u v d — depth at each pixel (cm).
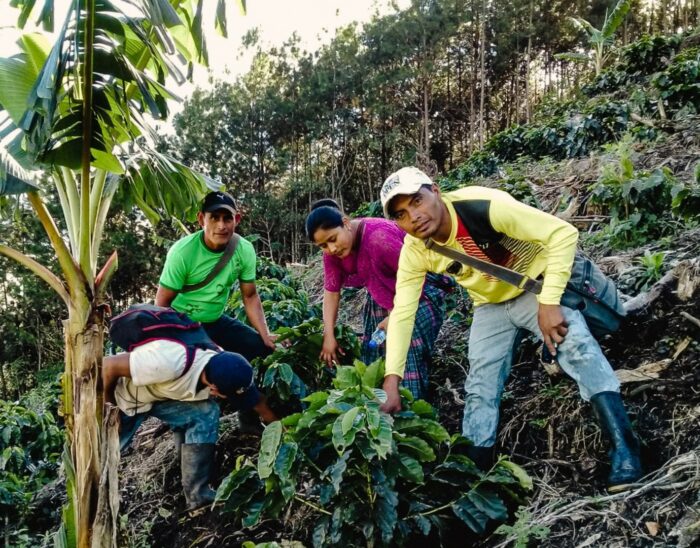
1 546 361
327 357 314
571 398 251
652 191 379
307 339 325
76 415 243
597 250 403
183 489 301
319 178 2909
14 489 393
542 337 214
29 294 2161
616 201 396
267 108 2841
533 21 2723
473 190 212
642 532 175
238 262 331
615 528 180
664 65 990
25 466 488
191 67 293
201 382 272
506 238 210
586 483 216
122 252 2289
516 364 310
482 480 206
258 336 345
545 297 198
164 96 278
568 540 185
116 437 247
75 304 245
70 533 248
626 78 1023
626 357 266
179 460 340
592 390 201
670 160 494
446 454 230
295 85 2978
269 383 304
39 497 395
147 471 350
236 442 337
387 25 2762
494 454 257
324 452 214
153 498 329
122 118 275
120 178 289
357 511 200
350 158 2952
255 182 2939
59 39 233
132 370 260
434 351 363
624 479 193
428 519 206
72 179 264
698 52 737
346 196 2953
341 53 2869
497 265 212
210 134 2866
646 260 306
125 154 316
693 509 171
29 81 266
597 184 418
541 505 212
